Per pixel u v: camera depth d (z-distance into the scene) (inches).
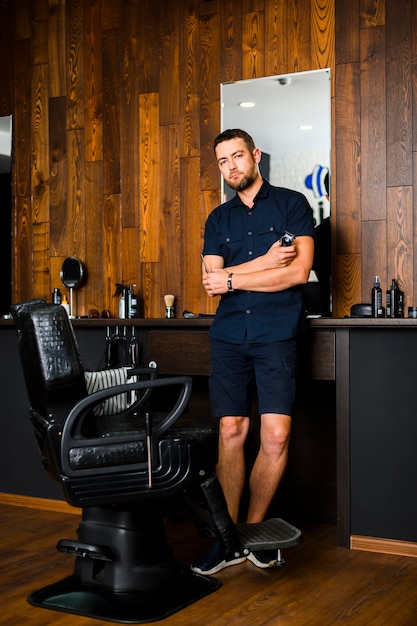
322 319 123.7
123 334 144.8
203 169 165.3
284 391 118.1
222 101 163.5
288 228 122.6
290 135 157.2
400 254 147.3
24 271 184.9
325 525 143.7
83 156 178.2
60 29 181.2
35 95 183.9
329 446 146.2
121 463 94.3
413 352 120.5
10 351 154.9
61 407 94.7
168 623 93.1
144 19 171.8
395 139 148.1
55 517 144.5
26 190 184.7
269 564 112.4
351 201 151.4
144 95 171.6
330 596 101.9
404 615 95.3
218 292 121.2
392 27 148.6
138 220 171.9
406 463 120.7
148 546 101.9
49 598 100.1
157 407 148.3
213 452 101.6
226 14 163.3
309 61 155.6
